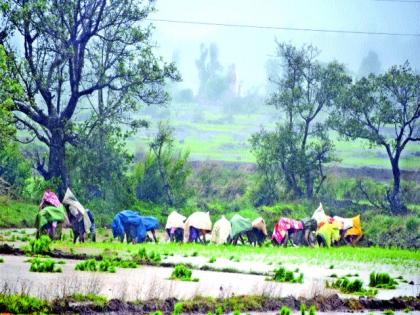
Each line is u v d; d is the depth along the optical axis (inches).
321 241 6579.7
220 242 6279.5
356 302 3164.4
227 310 2824.8
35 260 3572.8
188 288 3257.9
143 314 2645.2
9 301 2549.2
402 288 3818.9
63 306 2600.9
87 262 3742.6
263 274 4003.4
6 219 7377.0
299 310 2955.2
